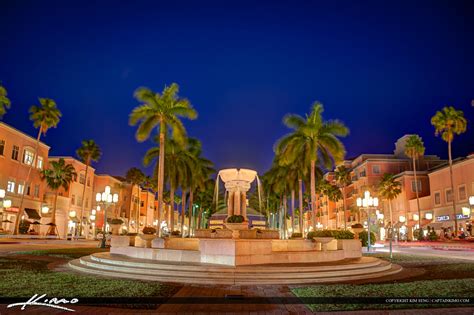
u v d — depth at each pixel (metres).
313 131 30.27
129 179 83.44
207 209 81.12
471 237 46.62
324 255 17.48
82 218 65.12
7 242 37.91
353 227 23.88
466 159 52.78
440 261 22.48
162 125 30.09
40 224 52.16
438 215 59.53
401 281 13.80
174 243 21.12
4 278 13.07
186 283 12.88
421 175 69.25
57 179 54.97
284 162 32.12
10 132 48.66
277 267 14.35
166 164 41.59
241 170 24.00
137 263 15.17
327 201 102.06
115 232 25.31
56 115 53.25
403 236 62.56
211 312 8.65
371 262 17.05
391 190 67.88
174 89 30.94
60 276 13.77
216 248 15.21
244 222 21.97
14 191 49.59
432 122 55.09
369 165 79.12
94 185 76.00
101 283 12.30
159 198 29.22
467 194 52.59
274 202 75.38
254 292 11.24
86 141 65.62
